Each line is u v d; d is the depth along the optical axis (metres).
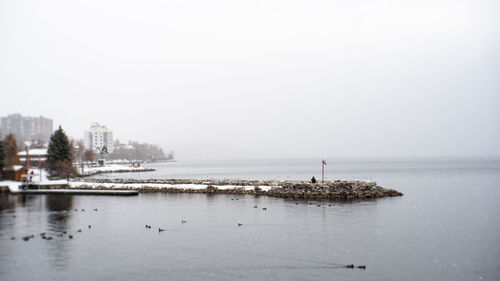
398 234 57.28
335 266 43.97
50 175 143.38
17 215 74.69
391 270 42.75
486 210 77.69
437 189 122.69
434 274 41.56
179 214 73.62
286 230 59.88
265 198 93.44
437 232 58.47
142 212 76.50
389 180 165.50
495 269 42.84
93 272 42.66
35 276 41.72
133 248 51.16
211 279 40.41
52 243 53.78
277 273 41.97
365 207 79.38
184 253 48.88
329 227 61.62
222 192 105.06
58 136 143.62
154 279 40.53
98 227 63.38
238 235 57.25
